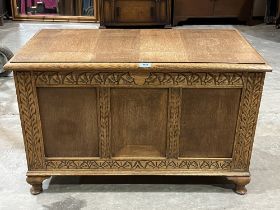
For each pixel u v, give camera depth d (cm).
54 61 194
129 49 210
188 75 195
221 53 205
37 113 204
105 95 201
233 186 229
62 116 206
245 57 200
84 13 550
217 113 205
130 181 232
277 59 423
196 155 215
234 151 213
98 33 236
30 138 210
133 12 501
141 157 215
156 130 209
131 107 204
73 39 225
